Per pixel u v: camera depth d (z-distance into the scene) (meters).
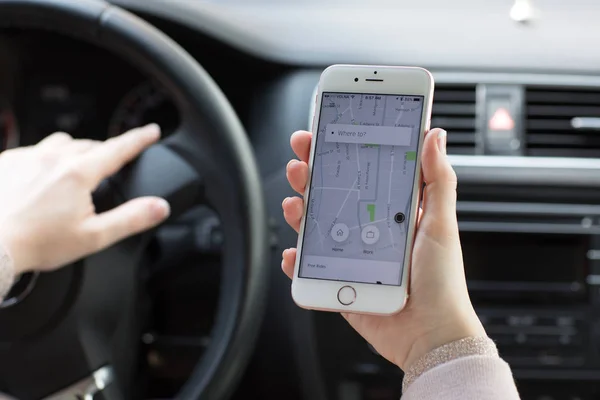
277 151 1.30
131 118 1.35
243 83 1.33
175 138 0.97
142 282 1.14
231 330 0.94
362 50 1.31
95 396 0.96
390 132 0.81
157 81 0.98
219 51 1.30
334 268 0.78
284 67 1.31
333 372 1.33
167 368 1.33
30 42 1.35
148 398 1.34
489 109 1.32
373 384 1.35
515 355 1.37
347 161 0.81
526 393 1.42
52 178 0.87
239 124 0.97
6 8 0.95
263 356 1.33
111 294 0.95
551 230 1.33
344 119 0.82
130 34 0.95
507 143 1.32
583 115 1.34
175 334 1.32
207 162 0.96
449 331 0.71
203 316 1.32
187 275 1.28
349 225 0.79
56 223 0.85
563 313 1.36
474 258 1.35
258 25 1.31
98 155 0.89
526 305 1.36
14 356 0.95
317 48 1.31
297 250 0.79
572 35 1.34
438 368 0.65
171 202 0.96
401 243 0.78
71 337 0.94
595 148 1.34
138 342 1.08
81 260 0.93
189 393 0.94
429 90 0.81
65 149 0.92
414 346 0.73
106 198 0.95
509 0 1.35
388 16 1.33
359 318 0.78
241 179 0.95
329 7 1.33
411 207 0.78
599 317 1.35
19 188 0.87
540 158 1.32
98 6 0.95
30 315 0.93
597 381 1.38
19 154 0.91
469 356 0.65
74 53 1.37
